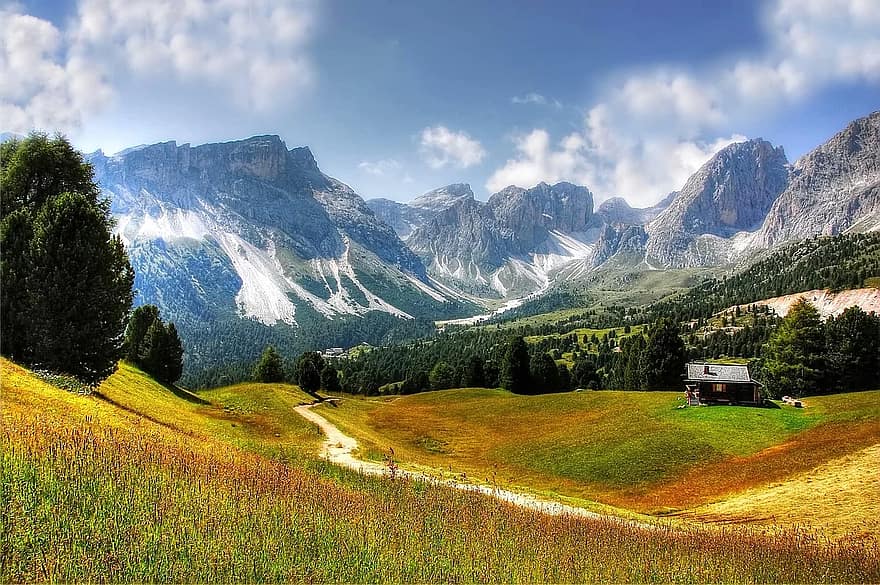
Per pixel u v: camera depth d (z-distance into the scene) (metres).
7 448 17.42
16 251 41.81
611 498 49.69
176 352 89.56
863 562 21.84
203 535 14.23
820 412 65.12
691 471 53.50
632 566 19.16
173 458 22.06
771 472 47.88
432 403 120.44
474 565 16.61
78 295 42.06
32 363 41.03
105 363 44.59
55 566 11.31
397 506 23.97
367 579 14.03
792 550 23.72
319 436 67.88
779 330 100.25
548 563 18.16
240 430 59.62
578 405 96.31
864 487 38.91
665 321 111.62
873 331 94.75
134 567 11.95
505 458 68.19
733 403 73.94
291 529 16.27
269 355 133.62
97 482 16.55
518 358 130.62
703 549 23.25
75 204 42.97
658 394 93.50
